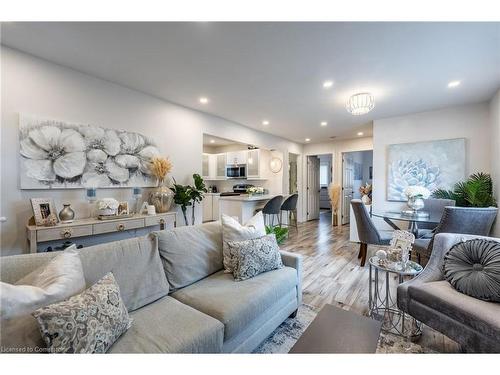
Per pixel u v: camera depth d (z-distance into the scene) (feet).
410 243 6.42
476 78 8.95
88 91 8.82
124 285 4.78
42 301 3.34
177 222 11.96
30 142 7.52
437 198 12.37
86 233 7.93
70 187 8.34
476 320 4.53
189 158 12.48
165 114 11.36
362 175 30.66
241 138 16.02
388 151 14.12
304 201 24.17
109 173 9.36
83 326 3.33
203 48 7.07
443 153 12.48
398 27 6.05
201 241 6.65
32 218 7.48
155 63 7.98
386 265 6.42
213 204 21.49
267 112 13.17
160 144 11.14
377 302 7.66
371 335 4.24
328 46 6.92
